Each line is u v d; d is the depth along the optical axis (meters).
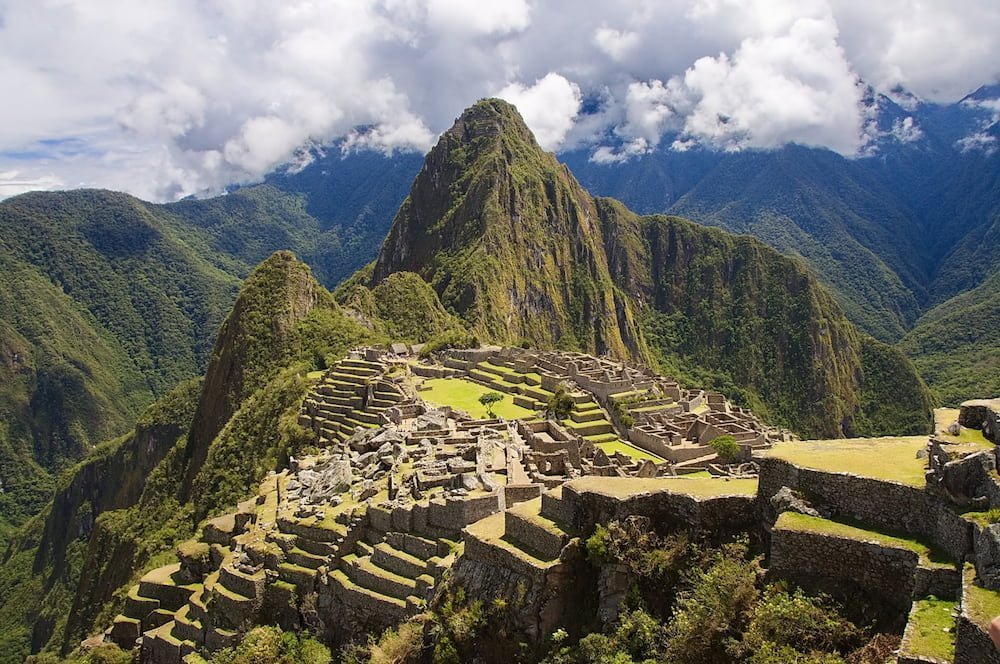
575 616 20.62
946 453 16.47
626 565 20.05
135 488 168.88
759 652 15.99
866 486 17.20
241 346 160.38
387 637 24.62
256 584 32.72
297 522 34.97
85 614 89.19
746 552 18.83
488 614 21.80
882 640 15.05
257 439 102.81
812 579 16.91
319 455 55.12
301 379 109.50
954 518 15.12
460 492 29.77
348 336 161.25
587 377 104.25
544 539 21.83
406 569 28.31
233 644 31.62
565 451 44.97
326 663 27.75
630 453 76.56
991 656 12.33
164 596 40.09
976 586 13.67
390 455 41.28
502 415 86.44
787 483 18.78
